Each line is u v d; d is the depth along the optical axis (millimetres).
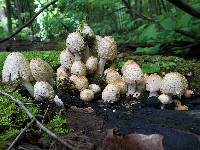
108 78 294
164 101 272
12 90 264
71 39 300
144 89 299
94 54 327
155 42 513
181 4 365
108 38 308
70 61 306
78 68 294
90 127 225
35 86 255
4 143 191
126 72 282
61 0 684
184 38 497
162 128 222
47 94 253
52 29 752
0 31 940
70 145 179
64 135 210
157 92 289
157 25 476
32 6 943
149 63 359
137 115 251
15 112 224
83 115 235
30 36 868
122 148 193
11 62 272
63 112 240
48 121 233
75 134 209
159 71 336
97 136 211
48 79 279
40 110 236
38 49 630
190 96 296
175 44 500
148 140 194
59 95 284
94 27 823
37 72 270
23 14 856
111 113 252
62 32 777
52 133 183
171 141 213
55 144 192
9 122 216
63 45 601
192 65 351
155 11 773
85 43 310
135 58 379
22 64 273
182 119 245
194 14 371
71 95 294
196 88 318
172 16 431
